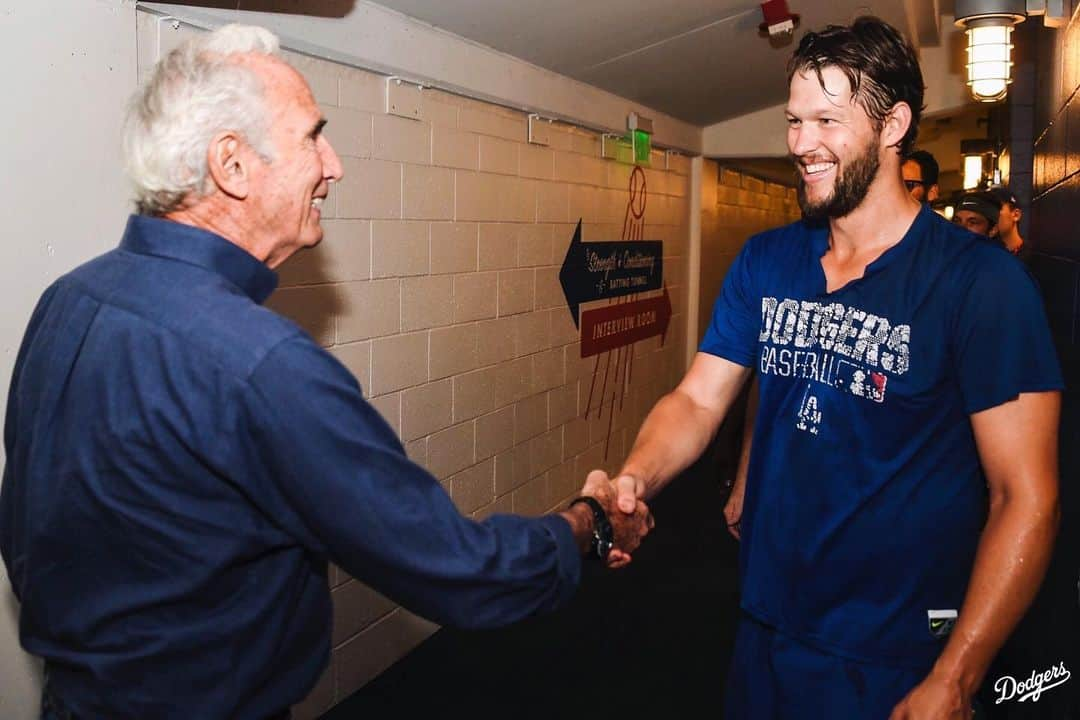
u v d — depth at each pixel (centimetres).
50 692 121
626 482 154
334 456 106
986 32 351
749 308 167
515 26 340
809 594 151
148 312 109
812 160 145
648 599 386
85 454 109
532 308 409
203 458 106
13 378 124
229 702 114
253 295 121
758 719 161
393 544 109
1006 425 134
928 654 146
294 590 118
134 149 116
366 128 286
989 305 134
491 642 345
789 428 153
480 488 373
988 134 587
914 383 140
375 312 297
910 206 147
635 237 534
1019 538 130
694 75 488
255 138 117
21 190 181
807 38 146
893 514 143
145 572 110
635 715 291
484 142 358
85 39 192
